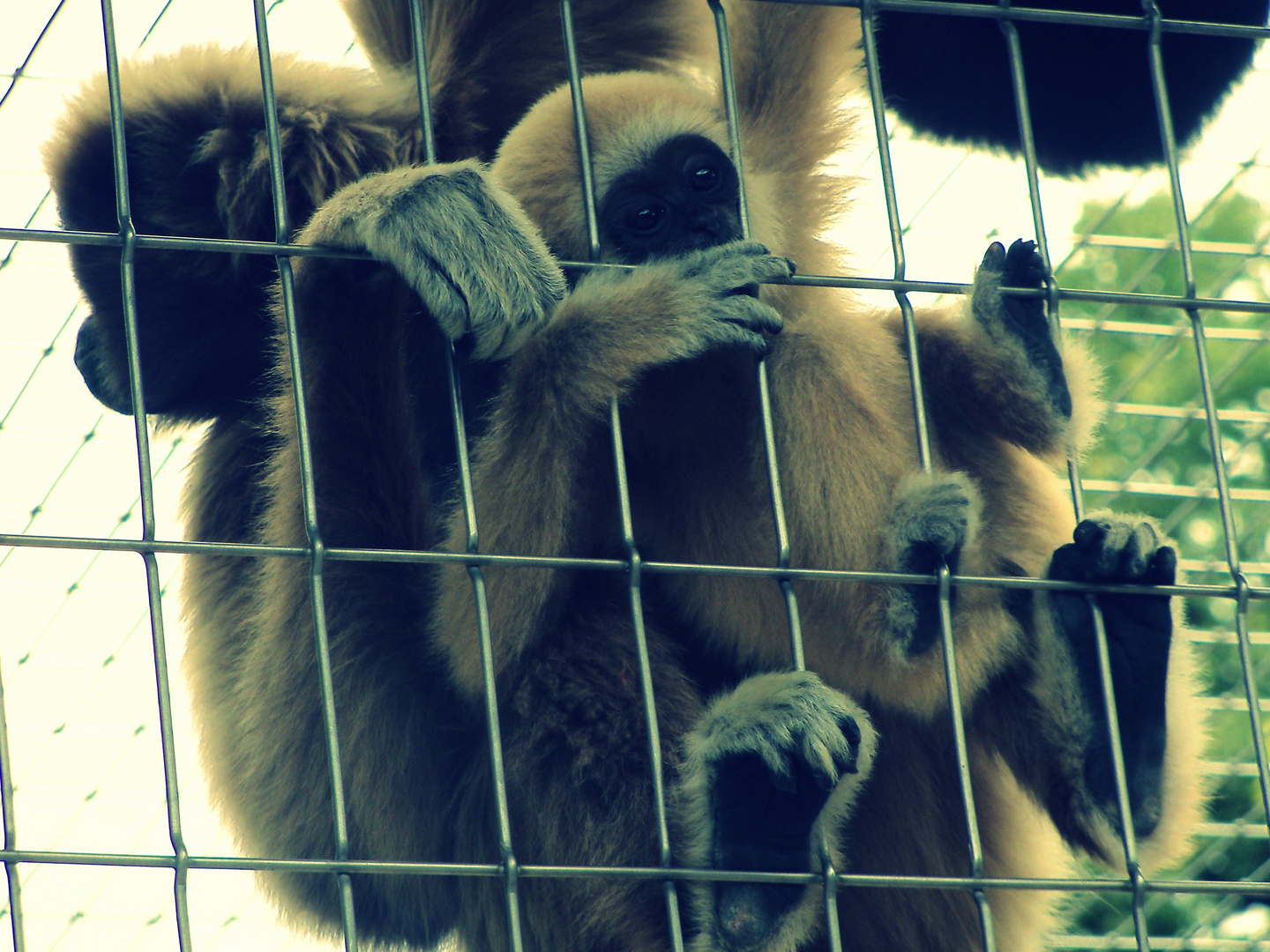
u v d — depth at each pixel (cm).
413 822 485
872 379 455
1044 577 418
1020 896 495
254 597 525
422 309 443
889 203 377
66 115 578
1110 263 1090
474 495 428
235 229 555
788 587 348
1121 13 583
